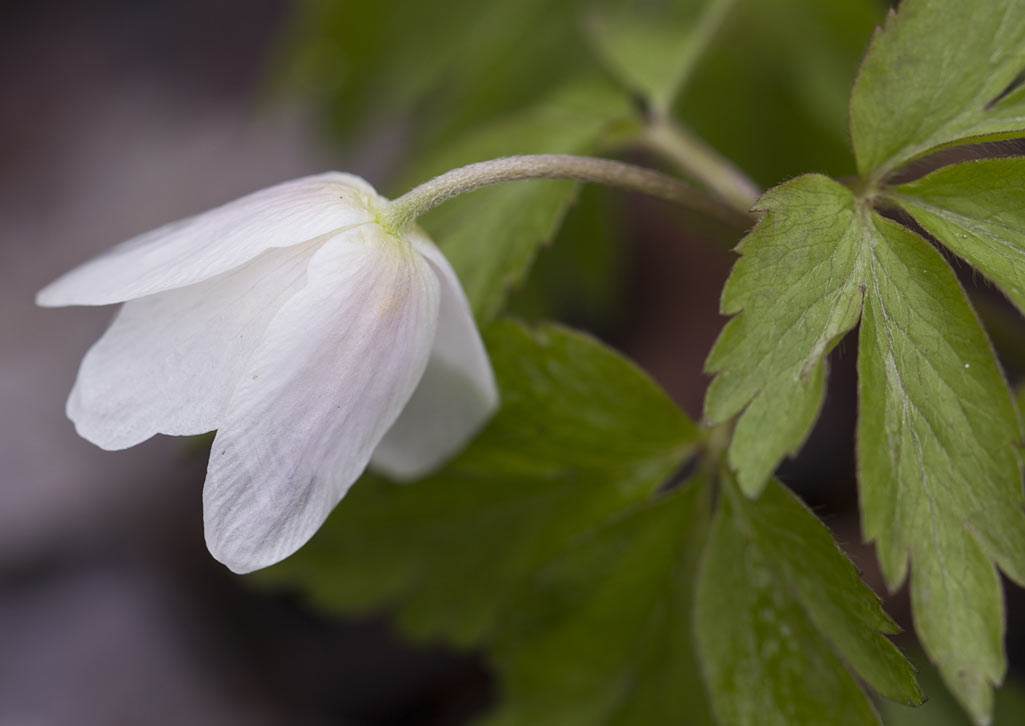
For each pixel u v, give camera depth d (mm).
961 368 128
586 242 187
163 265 129
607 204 187
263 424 126
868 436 128
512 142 154
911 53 133
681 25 171
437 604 152
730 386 129
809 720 134
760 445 128
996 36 132
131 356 129
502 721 151
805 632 134
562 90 158
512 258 144
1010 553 127
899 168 133
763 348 129
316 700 196
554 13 188
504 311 178
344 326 128
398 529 150
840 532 183
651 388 140
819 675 134
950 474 128
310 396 127
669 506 144
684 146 155
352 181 133
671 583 145
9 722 195
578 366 140
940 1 133
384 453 138
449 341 135
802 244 130
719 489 136
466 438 138
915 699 129
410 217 132
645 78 157
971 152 142
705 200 138
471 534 149
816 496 188
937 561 128
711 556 137
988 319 162
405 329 130
